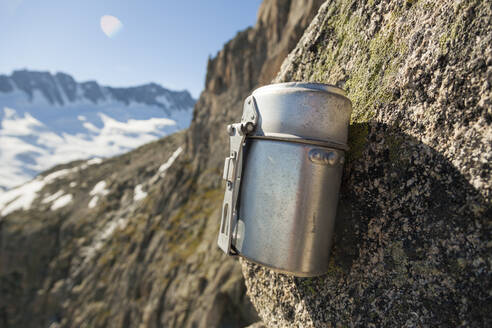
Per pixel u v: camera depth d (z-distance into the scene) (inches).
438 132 32.4
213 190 1079.0
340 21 53.9
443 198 30.8
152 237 1106.1
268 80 904.9
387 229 35.7
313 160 33.4
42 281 1601.9
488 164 27.6
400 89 37.9
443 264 29.8
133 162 2188.7
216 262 770.2
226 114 1155.3
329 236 36.2
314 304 43.4
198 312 677.3
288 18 976.3
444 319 28.9
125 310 991.6
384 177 37.3
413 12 39.1
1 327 1513.3
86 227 1727.4
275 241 33.7
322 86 34.7
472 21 30.9
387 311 33.9
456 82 31.4
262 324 82.2
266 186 34.6
